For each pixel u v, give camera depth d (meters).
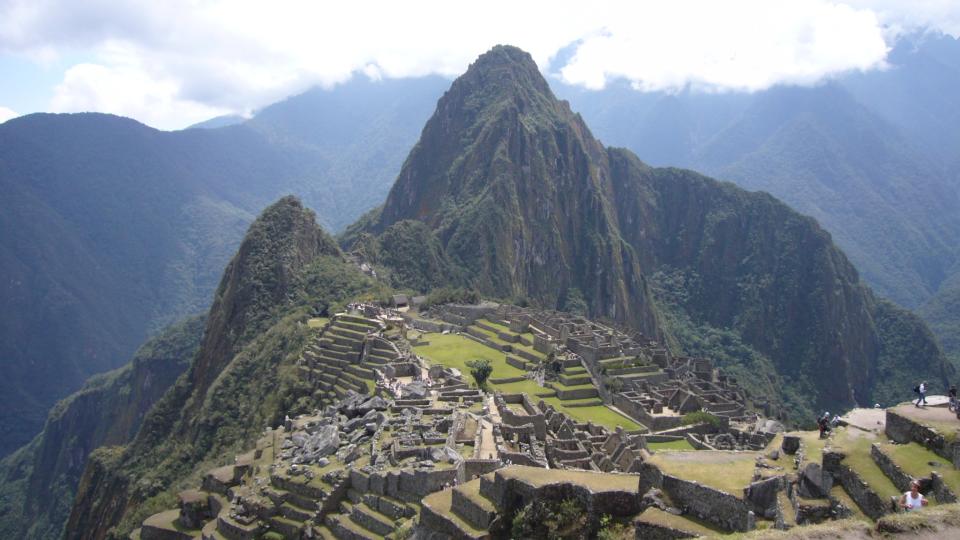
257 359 133.50
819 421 28.42
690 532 23.06
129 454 144.00
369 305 150.50
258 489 49.44
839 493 23.22
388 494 40.12
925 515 19.78
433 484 37.91
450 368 98.06
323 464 47.72
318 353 109.00
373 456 44.38
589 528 25.47
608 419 95.62
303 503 44.78
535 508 26.17
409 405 57.03
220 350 168.12
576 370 115.62
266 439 63.94
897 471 22.53
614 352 121.88
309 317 151.00
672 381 114.00
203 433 119.06
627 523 25.31
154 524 57.34
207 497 56.88
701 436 84.31
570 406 102.94
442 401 61.09
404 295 199.38
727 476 24.95
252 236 191.50
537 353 123.00
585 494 25.97
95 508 128.88
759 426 94.50
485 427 50.53
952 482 21.28
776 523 22.41
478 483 29.36
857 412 30.17
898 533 19.45
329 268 189.12
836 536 19.83
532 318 156.75
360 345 106.44
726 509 23.38
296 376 103.62
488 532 26.56
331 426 53.81
